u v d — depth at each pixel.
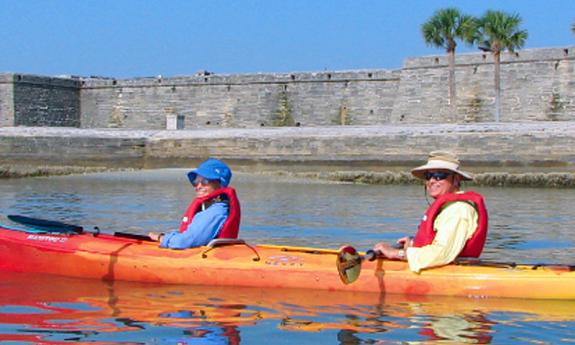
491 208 24.92
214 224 11.23
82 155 46.66
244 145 46.03
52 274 11.58
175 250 11.20
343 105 59.84
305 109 61.12
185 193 30.05
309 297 10.09
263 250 11.04
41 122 65.69
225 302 9.87
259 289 10.54
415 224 19.70
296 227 18.92
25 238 11.88
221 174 11.40
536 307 9.57
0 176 42.62
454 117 52.53
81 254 11.38
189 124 64.81
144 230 18.08
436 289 10.02
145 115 66.62
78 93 69.38
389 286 10.16
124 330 8.59
